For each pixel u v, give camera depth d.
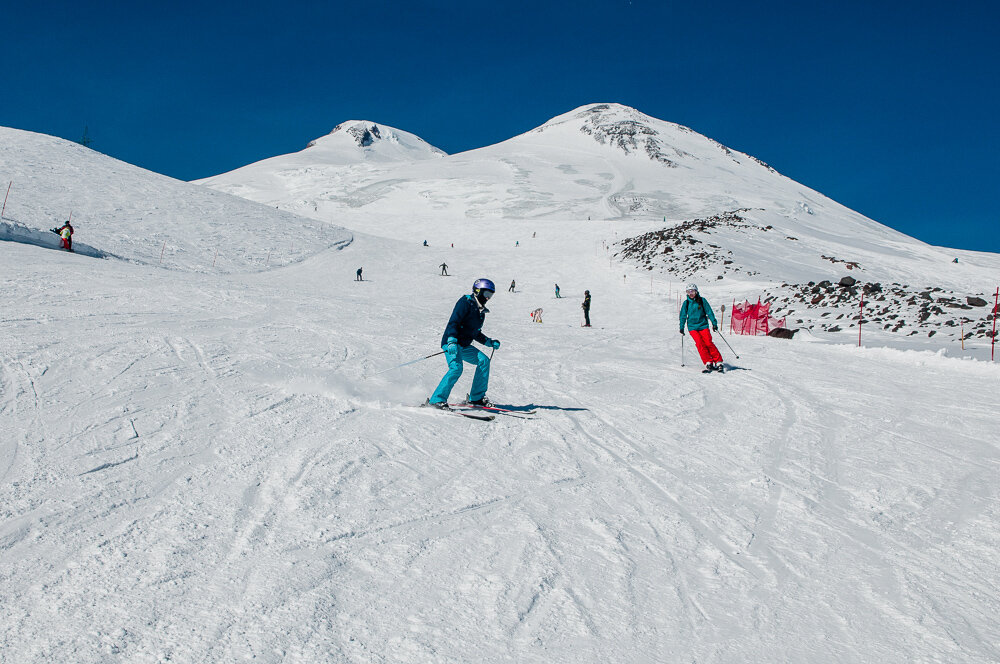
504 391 8.65
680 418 7.25
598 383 9.49
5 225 25.83
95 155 55.56
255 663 2.53
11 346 8.40
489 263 51.28
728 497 4.72
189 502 4.11
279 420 6.14
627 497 4.66
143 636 2.68
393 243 56.75
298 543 3.61
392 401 7.40
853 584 3.42
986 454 5.85
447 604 3.06
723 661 2.71
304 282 37.50
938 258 65.38
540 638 2.82
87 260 23.50
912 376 10.32
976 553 3.80
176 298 16.36
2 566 3.19
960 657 2.76
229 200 54.66
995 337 15.15
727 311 28.88
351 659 2.60
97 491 4.19
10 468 4.52
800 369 11.00
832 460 5.67
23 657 2.50
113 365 7.95
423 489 4.59
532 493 4.65
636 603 3.16
